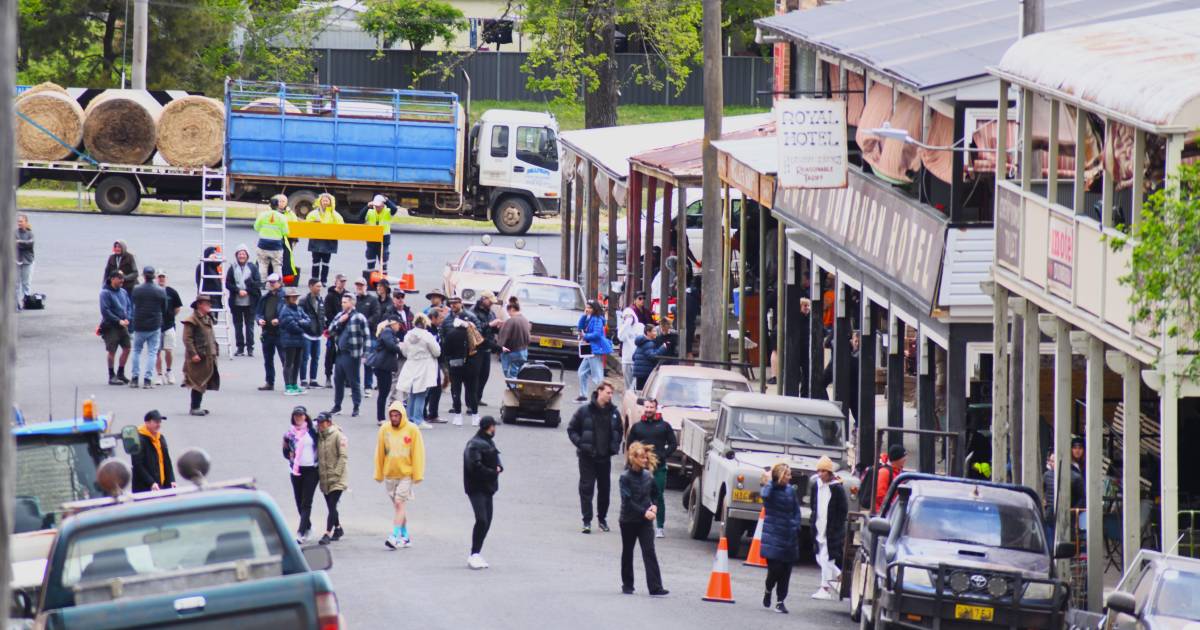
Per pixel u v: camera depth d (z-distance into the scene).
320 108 138.75
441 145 139.75
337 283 88.62
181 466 33.19
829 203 73.38
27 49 177.12
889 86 66.06
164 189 144.62
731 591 53.34
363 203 141.75
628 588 50.97
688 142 105.31
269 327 84.44
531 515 64.69
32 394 79.38
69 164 141.62
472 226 155.75
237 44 193.75
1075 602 49.50
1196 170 40.16
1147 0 63.94
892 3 74.44
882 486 54.84
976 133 58.09
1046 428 64.38
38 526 40.09
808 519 58.66
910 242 60.72
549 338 96.56
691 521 65.12
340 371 78.94
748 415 62.62
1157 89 42.09
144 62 145.25
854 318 78.06
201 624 29.56
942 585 44.16
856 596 49.50
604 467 62.53
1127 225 44.81
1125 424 45.47
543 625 44.81
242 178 138.50
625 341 90.44
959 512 47.12
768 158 82.94
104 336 83.31
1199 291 40.09
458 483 68.88
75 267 116.50
